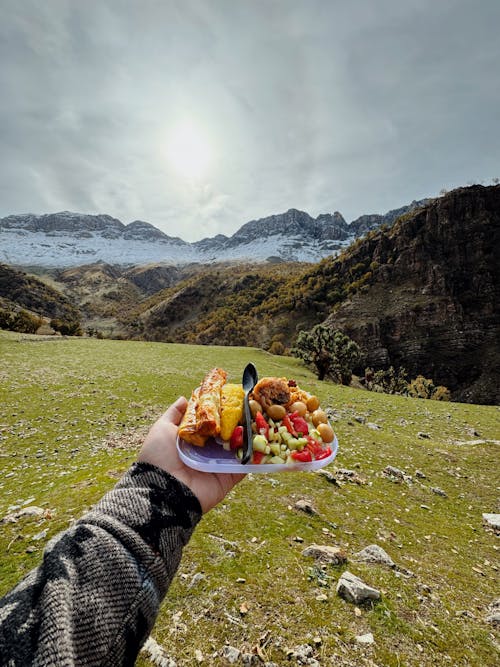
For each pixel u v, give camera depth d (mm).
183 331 194875
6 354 30469
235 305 191750
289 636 3809
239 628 3863
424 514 7812
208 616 3988
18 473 9664
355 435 13664
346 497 7785
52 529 5438
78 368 26438
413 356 113812
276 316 157000
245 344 144750
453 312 116438
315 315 146375
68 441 12328
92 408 16453
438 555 6125
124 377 23938
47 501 6645
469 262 125312
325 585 4582
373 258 151500
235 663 3490
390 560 5422
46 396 18125
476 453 12602
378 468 10297
